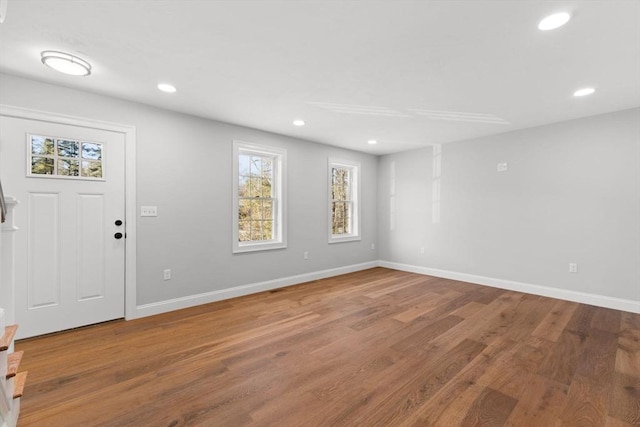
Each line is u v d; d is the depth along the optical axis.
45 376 1.98
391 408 1.67
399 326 2.85
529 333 2.68
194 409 1.66
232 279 3.83
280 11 1.70
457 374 2.01
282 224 4.38
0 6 1.31
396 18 1.76
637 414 1.61
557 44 2.02
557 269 3.79
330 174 5.06
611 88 2.75
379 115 3.51
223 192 3.75
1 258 1.63
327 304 3.54
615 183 3.38
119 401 1.73
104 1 1.61
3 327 1.46
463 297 3.82
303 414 1.62
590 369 2.07
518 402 1.72
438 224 5.02
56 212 2.67
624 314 3.18
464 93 2.87
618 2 1.60
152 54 2.17
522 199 4.08
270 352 2.33
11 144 2.47
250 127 3.99
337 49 2.10
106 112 2.91
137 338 2.58
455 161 4.80
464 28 1.85
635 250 3.26
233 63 2.30
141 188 3.12
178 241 3.37
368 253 5.78
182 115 3.40
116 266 2.98
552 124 3.81
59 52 2.13
